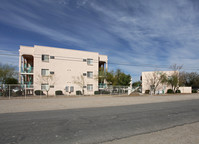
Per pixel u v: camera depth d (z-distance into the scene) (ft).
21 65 83.71
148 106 40.42
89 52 99.60
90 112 30.25
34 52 83.56
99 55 107.24
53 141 14.26
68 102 49.19
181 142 14.12
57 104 43.88
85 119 23.67
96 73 101.09
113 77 98.68
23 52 83.61
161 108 36.42
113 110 32.99
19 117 25.14
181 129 18.57
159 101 55.21
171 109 34.86
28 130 17.74
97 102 49.85
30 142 13.97
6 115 27.04
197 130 18.16
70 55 93.35
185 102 52.11
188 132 17.33
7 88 68.08
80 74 95.45
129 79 118.21
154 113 29.35
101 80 102.53
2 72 72.38
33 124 20.48
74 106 39.88
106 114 28.04
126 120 23.18
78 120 22.95
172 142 14.12
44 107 37.70
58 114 27.94
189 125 20.52
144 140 14.65
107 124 20.68
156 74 121.29
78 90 93.50
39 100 54.75
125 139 14.92
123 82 114.11
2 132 16.98
